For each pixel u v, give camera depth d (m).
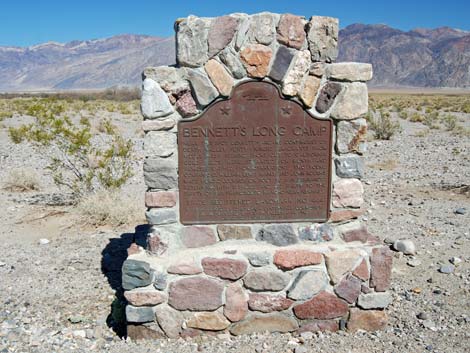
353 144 4.37
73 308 4.98
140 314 4.27
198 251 4.35
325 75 4.26
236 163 4.33
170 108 4.18
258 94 4.23
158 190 4.29
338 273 4.38
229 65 4.15
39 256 6.40
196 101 4.20
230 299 4.33
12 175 10.34
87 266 6.08
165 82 4.14
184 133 4.23
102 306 5.03
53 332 4.46
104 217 7.86
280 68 4.19
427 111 34.94
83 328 4.56
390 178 11.31
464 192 9.80
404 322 4.67
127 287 4.23
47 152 15.01
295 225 4.46
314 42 4.17
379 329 4.51
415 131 22.44
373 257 4.40
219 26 4.09
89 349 4.18
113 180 8.73
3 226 7.62
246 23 4.11
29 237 7.16
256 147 4.32
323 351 4.15
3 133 20.42
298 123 4.31
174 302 4.29
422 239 7.00
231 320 4.37
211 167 4.31
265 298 4.36
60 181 9.33
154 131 4.20
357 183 4.43
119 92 73.38
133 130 22.22
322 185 4.43
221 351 4.14
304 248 4.39
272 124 4.30
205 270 4.27
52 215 8.19
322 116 4.33
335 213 4.46
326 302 4.42
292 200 4.43
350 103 4.30
